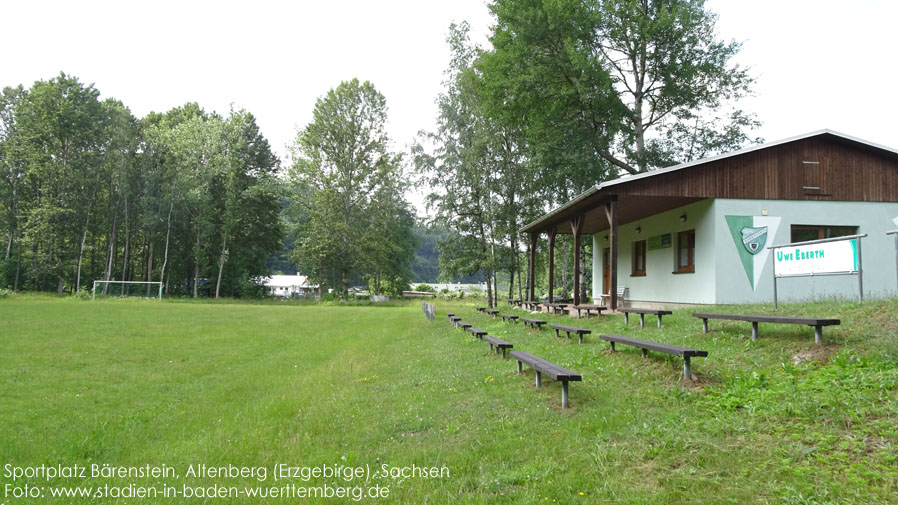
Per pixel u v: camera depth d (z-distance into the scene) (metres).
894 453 3.50
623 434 4.64
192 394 8.81
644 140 25.41
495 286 32.03
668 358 6.89
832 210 14.24
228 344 15.19
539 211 29.56
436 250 33.75
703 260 14.31
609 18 21.72
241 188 52.41
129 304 35.22
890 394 4.46
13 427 6.81
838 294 13.53
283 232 57.50
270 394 8.43
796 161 14.21
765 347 6.96
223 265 52.78
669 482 3.63
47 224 43.44
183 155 47.53
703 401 5.26
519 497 3.77
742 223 13.83
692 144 24.92
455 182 31.83
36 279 45.59
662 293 16.84
